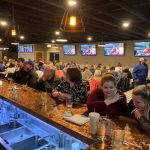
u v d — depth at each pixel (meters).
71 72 2.43
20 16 5.55
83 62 13.83
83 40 12.70
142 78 6.74
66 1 3.69
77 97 2.38
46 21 6.42
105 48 12.44
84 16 5.15
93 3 4.37
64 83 2.54
